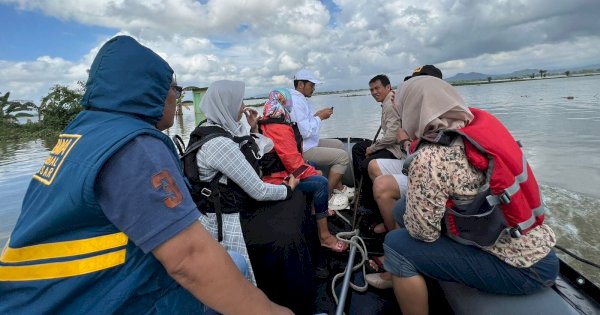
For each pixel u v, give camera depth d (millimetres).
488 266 1469
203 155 1902
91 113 950
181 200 877
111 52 954
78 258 847
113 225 854
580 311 1470
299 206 2143
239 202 1997
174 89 1244
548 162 7090
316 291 2209
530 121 13219
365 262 2426
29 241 842
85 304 869
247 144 2199
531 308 1439
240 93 2199
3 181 7863
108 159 812
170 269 863
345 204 3412
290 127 2758
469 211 1410
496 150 1338
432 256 1542
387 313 1964
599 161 6820
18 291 864
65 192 812
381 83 3844
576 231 3523
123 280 882
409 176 1504
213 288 907
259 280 1966
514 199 1320
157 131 937
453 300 1675
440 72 3477
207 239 903
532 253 1426
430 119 1498
